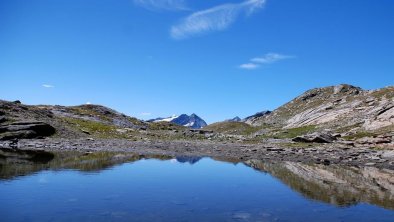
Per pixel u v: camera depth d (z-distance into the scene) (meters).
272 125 178.25
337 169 38.03
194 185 26.08
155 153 52.28
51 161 36.28
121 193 21.92
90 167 32.97
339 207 19.95
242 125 197.75
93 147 56.03
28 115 77.88
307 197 22.53
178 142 76.44
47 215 16.36
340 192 24.36
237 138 97.62
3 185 22.89
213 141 85.69
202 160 45.34
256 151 58.53
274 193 23.69
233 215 17.77
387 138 71.69
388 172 36.47
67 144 58.59
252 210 18.94
